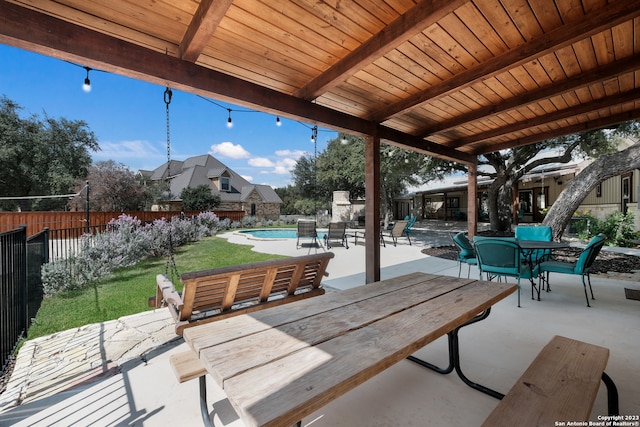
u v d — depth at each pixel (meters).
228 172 22.73
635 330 2.60
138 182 18.09
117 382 1.96
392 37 2.12
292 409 0.79
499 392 1.76
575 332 2.59
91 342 2.59
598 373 1.29
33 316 3.32
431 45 2.49
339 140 15.77
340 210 18.20
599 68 3.00
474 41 2.46
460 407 1.66
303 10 1.97
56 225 12.01
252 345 1.16
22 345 2.59
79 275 4.45
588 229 8.50
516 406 1.08
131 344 2.54
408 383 1.90
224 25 2.09
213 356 1.08
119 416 1.63
